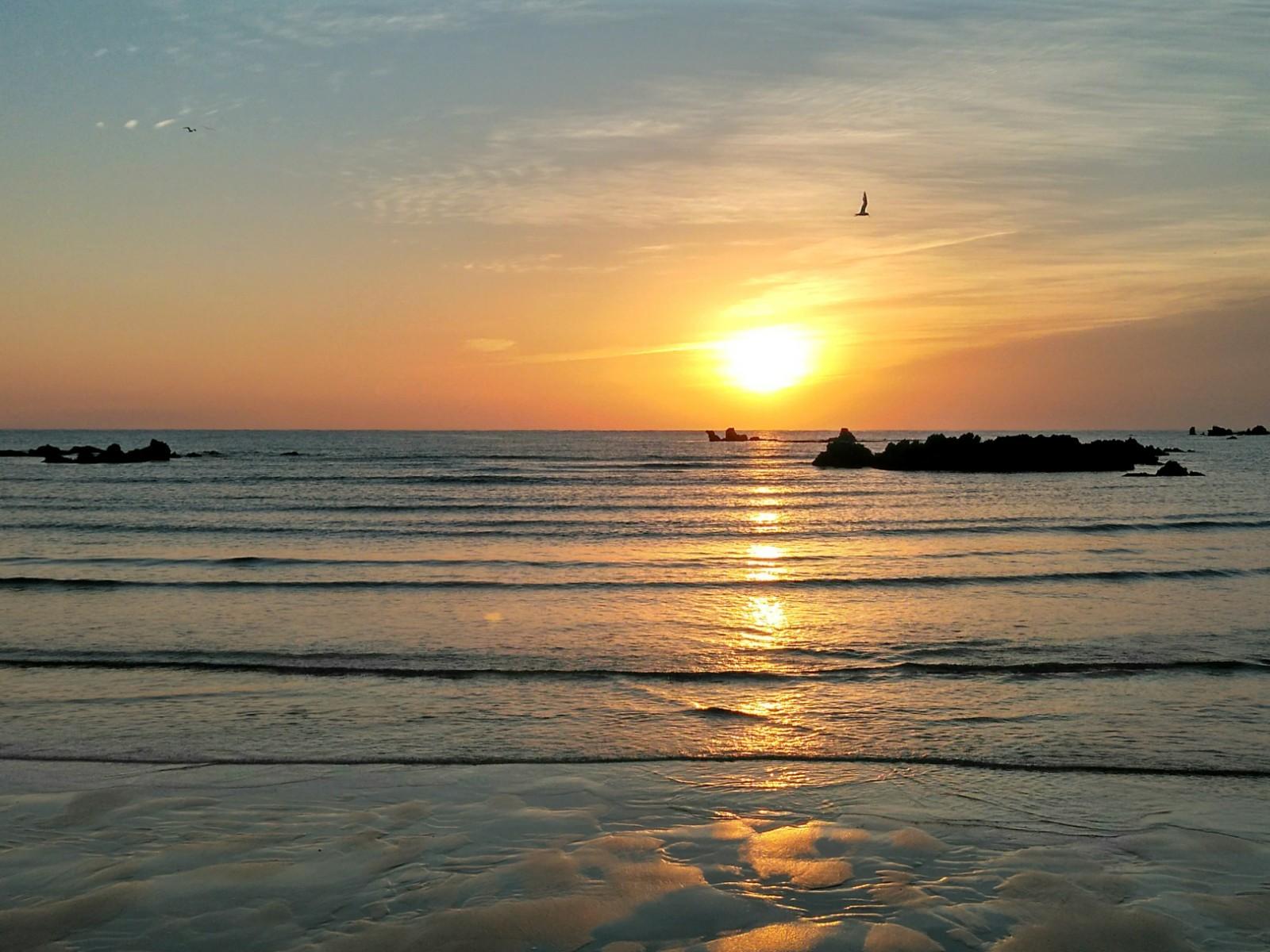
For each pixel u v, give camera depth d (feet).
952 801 23.27
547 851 19.89
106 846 20.12
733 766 26.03
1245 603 51.52
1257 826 21.72
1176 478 176.35
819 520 104.27
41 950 15.58
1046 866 19.40
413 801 23.03
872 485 162.20
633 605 51.29
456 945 15.81
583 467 228.63
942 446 205.16
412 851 19.89
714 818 22.07
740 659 38.70
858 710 31.55
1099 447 204.54
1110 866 19.44
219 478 175.22
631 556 73.56
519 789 24.06
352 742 27.99
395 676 35.53
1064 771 25.58
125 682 34.40
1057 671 36.24
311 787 24.07
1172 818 22.20
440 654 39.45
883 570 65.00
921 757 26.81
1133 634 43.57
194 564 66.59
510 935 16.14
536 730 29.32
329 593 54.34
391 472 200.13
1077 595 54.29
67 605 50.47
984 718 30.63
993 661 38.45
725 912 17.11
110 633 43.29
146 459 244.01
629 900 17.52
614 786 24.29
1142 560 69.62
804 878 18.65
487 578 61.00
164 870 18.83
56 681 34.60
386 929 16.35
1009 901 17.67
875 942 16.02
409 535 88.43
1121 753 27.14
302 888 18.04
